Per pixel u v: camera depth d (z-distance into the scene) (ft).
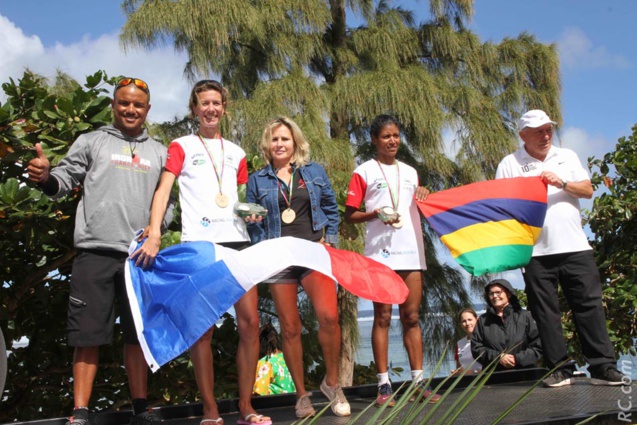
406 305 13.98
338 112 33.65
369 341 30.91
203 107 12.64
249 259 11.36
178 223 16.76
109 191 11.96
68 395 19.10
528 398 12.82
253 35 34.09
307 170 13.23
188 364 18.28
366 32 36.37
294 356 12.59
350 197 14.37
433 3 37.06
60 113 15.42
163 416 13.47
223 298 11.09
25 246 16.66
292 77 32.78
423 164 34.53
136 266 11.52
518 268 14.16
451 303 32.65
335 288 12.75
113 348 18.13
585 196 14.12
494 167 34.58
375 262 12.83
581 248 14.26
